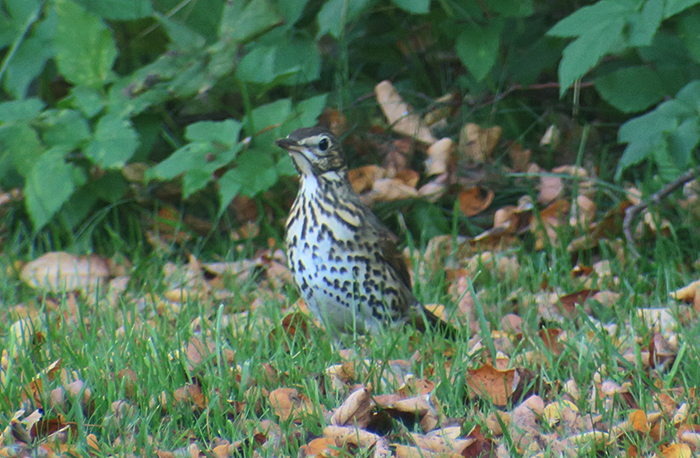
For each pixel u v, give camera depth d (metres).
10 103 10.11
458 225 11.27
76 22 9.90
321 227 7.76
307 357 7.20
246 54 10.30
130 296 9.52
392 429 6.20
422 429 6.16
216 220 11.00
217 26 10.94
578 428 6.05
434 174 11.26
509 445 5.68
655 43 10.09
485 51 10.15
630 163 8.56
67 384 6.66
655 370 6.96
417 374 7.05
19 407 6.50
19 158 9.84
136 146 9.73
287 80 10.48
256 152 9.63
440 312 8.60
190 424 6.30
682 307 8.46
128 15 10.03
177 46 10.05
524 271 9.60
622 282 9.16
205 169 9.38
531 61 11.63
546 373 6.83
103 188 10.98
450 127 12.02
